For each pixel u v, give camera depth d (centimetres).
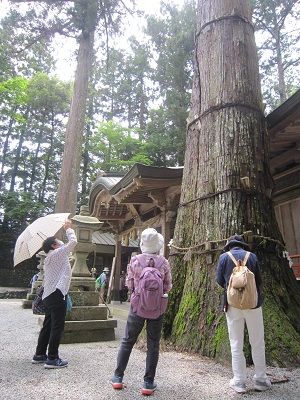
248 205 394
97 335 451
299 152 622
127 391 234
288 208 688
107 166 2248
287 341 314
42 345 315
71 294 462
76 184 1071
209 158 434
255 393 236
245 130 427
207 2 516
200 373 284
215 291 369
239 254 266
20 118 1673
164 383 255
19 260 342
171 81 2172
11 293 1641
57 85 2584
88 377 267
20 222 2439
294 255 629
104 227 1280
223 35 478
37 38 1303
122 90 2791
